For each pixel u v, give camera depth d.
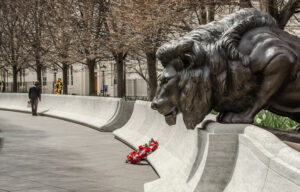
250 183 3.09
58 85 35.62
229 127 3.76
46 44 30.94
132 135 11.02
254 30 4.05
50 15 24.94
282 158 2.59
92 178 6.73
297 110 4.12
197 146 4.43
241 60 3.93
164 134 8.20
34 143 11.34
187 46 4.07
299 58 3.94
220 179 3.74
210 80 4.04
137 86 32.81
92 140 12.07
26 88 54.31
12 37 37.59
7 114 25.66
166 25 13.09
